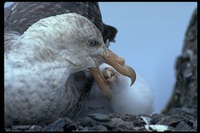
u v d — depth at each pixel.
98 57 9.67
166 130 8.43
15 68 8.85
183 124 8.76
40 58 8.98
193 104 12.35
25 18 10.70
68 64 9.29
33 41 9.07
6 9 11.57
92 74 9.84
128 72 9.70
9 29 10.34
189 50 12.64
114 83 10.23
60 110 9.25
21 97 8.81
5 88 8.79
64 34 9.23
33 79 8.85
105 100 10.33
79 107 9.92
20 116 8.93
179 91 12.72
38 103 8.91
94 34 9.52
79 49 9.41
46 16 10.80
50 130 8.30
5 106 8.84
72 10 11.07
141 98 10.38
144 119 8.97
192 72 12.51
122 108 10.30
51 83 8.97
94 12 11.41
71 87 9.60
